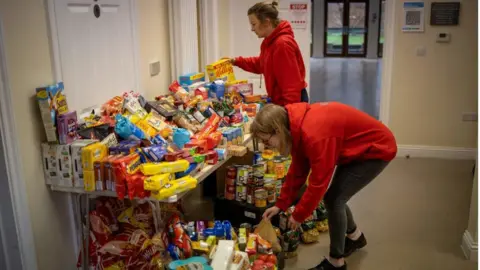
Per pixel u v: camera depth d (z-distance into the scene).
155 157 2.15
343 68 11.67
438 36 4.63
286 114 2.23
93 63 2.58
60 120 2.14
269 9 3.12
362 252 3.06
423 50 4.70
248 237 2.54
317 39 13.66
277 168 3.03
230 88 3.42
